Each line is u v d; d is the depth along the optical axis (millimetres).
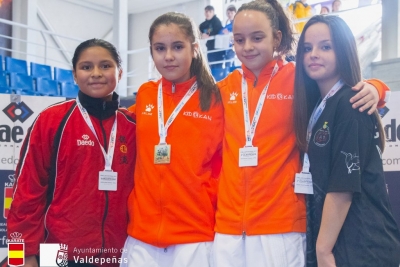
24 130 3168
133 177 2336
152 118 2260
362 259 1824
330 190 1879
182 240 2090
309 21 2064
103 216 2221
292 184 2062
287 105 2139
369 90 1920
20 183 2186
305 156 2082
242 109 2168
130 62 12148
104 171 2240
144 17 11992
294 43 2318
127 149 2328
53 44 10648
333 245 1875
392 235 1902
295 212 2035
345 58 1982
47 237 2227
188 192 2133
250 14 2109
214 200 2193
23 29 9594
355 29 7027
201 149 2170
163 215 2133
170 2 11297
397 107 2941
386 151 2963
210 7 8469
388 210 1932
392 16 4195
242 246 2027
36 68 7984
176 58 2168
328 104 1998
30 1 9711
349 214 1893
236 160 2092
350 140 1875
